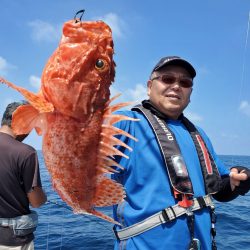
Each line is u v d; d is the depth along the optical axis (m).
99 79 0.85
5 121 1.78
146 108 1.29
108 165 0.86
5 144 1.75
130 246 1.05
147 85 1.35
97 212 0.87
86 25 0.86
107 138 0.85
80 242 3.05
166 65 1.23
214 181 1.21
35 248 2.88
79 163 0.84
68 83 0.82
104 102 0.87
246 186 1.24
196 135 1.30
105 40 0.86
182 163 1.12
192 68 1.24
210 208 1.17
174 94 1.23
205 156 1.25
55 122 0.83
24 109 0.79
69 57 0.83
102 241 3.09
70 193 0.85
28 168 1.75
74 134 0.83
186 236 1.06
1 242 1.76
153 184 1.08
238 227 3.93
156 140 1.16
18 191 1.76
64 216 4.07
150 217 1.05
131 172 1.09
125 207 1.08
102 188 0.86
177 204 1.07
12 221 1.77
